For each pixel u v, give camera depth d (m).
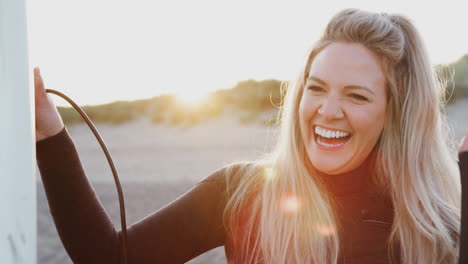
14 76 1.13
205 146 21.12
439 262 1.99
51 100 1.70
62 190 1.71
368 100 1.88
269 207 1.95
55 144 1.69
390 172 2.03
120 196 1.80
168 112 33.22
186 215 1.93
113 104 35.75
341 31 1.91
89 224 1.76
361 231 1.97
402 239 1.97
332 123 1.86
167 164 16.16
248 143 20.80
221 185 2.01
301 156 2.03
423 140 2.07
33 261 1.19
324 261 1.92
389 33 1.93
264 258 1.92
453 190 2.16
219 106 32.22
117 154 20.31
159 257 1.87
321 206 1.95
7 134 1.09
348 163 1.92
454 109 22.42
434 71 2.16
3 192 1.06
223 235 2.01
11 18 1.13
